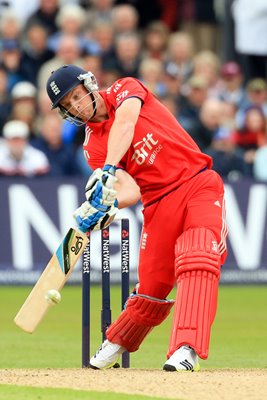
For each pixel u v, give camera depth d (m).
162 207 25.59
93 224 24.69
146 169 25.59
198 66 67.38
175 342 24.77
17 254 54.03
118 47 65.69
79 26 66.12
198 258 24.73
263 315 44.97
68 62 63.16
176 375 23.91
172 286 26.41
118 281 53.84
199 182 25.50
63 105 25.41
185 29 74.25
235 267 55.97
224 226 25.55
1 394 21.78
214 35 74.50
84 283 27.23
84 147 26.33
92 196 24.23
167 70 67.12
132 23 68.19
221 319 43.66
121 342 26.88
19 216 54.03
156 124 25.53
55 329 40.62
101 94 25.69
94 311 45.44
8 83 62.62
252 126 61.09
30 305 24.86
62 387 22.56
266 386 22.25
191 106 61.78
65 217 54.19
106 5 69.12
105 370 26.33
